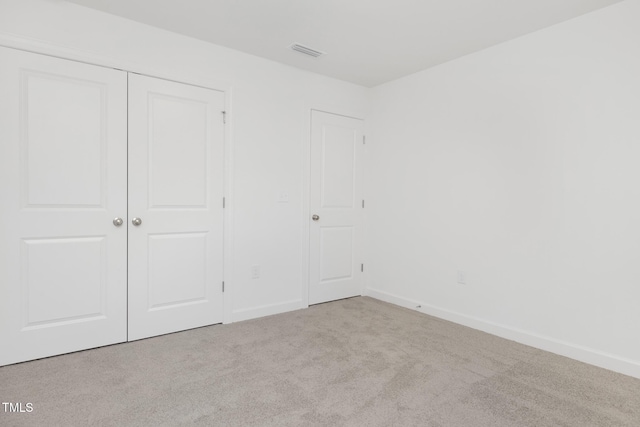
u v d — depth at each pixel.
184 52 2.77
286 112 3.35
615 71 2.25
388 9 2.34
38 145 2.25
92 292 2.45
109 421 1.64
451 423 1.67
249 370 2.17
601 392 1.98
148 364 2.23
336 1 2.26
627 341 2.22
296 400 1.84
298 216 3.47
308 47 2.95
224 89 2.97
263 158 3.22
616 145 2.26
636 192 2.19
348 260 3.91
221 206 2.99
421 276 3.44
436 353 2.47
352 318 3.21
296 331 2.86
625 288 2.23
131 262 2.59
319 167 3.63
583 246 2.40
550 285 2.56
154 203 2.68
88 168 2.42
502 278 2.83
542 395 1.93
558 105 2.51
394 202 3.71
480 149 2.97
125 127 2.54
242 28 2.64
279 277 3.35
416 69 3.41
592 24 2.35
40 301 2.28
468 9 2.33
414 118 3.51
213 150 2.94
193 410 1.74
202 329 2.88
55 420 1.64
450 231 3.20
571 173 2.45
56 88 2.29
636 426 1.67
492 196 2.89
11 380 2.01
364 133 3.99
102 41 2.43
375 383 2.03
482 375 2.15
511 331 2.76
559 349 2.50
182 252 2.81
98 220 2.46
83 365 2.20
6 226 2.17
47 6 2.25
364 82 3.81
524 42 2.69
